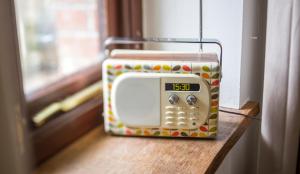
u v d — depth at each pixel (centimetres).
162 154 84
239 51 102
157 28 112
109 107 90
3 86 46
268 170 109
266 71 101
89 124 98
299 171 109
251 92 115
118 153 85
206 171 77
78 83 106
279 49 98
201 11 101
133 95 87
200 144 88
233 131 94
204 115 87
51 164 82
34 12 150
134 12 112
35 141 80
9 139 47
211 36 105
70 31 153
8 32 46
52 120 90
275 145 106
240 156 121
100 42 125
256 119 115
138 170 78
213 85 86
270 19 97
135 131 91
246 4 100
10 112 47
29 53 141
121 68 87
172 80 85
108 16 113
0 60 45
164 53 92
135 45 115
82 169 79
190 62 86
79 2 148
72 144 91
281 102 102
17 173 49
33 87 97
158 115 88
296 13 94
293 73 98
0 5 45
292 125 103
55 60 146
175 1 107
